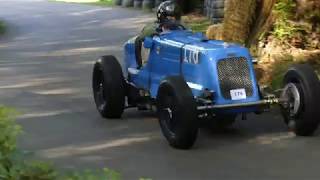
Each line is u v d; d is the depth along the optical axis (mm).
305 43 13727
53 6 38062
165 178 7309
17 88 13531
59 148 8648
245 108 8523
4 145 4230
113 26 26484
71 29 25828
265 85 11578
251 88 8680
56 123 10117
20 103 11852
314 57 13016
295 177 7305
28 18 30969
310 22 13781
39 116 10672
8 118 4523
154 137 9125
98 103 10500
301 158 8000
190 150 8414
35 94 12781
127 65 10828
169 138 8492
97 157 8203
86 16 31141
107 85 10016
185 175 7414
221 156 8125
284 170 7559
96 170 7098
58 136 9289
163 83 8438
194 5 28781
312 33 13750
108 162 7973
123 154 8320
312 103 8539
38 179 4199
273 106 10273
